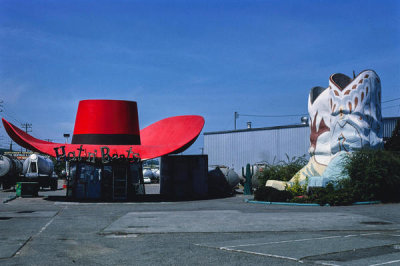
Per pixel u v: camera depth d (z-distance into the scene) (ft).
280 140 156.97
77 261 25.45
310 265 23.11
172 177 105.19
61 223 45.32
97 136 92.12
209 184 110.73
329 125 81.46
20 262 25.20
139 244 31.55
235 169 169.78
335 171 74.64
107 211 60.90
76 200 84.94
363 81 78.48
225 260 24.97
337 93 80.02
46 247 30.40
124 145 89.86
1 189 147.23
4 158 129.59
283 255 25.81
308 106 88.12
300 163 99.35
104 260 25.68
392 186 67.72
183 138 94.89
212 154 177.06
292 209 59.77
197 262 24.61
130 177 89.35
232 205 70.33
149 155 87.04
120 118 93.81
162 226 41.68
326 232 36.63
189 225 42.16
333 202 65.16
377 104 80.28
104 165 87.20
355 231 37.14
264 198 75.25
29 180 133.80
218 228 39.78
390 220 44.42
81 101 94.79
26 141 85.10
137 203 78.54
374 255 25.53
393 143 100.12
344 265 22.70
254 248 28.53
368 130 78.07
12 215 53.57
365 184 68.18
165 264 24.25
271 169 99.91
